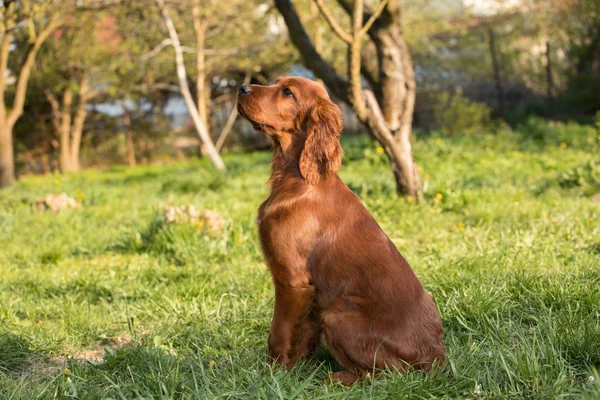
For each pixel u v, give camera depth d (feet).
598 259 15.79
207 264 18.85
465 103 65.57
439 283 14.26
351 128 86.22
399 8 26.22
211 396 8.95
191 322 13.43
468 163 40.50
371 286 10.09
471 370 9.82
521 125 56.03
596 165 30.42
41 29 51.39
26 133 79.20
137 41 62.49
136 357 11.28
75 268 19.16
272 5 61.00
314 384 10.37
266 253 10.85
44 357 12.50
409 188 26.37
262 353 11.87
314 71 27.07
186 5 56.39
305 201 10.63
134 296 15.96
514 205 24.50
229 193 33.19
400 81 26.18
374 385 9.47
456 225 22.48
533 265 15.47
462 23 77.51
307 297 10.59
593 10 65.62
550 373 9.29
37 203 31.60
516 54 72.84
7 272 18.72
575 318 11.35
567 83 69.41
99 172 71.87
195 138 86.43
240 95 11.52
